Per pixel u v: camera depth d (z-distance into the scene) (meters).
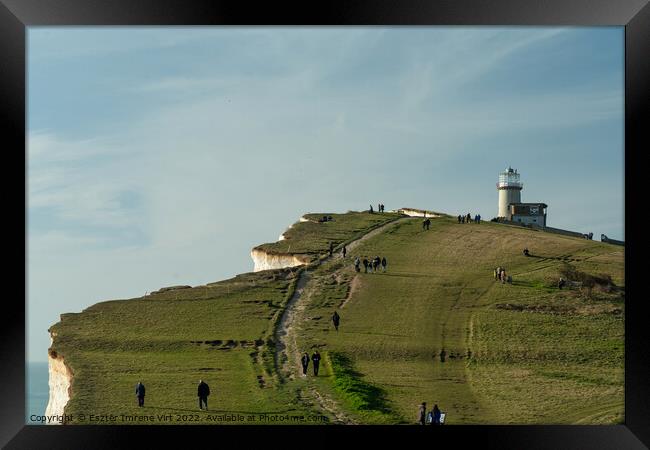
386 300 102.25
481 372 76.81
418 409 64.69
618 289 102.38
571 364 78.62
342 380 72.50
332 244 136.25
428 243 133.88
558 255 121.38
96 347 86.44
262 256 135.38
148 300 105.88
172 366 79.56
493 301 99.69
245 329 92.31
